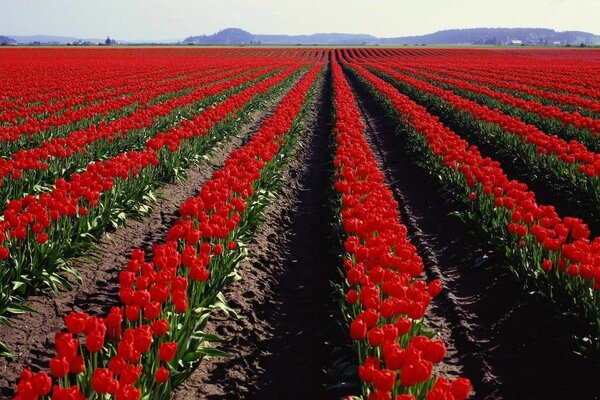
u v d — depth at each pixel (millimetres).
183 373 5402
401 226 7953
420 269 6516
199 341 5863
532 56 98125
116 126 15367
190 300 6324
